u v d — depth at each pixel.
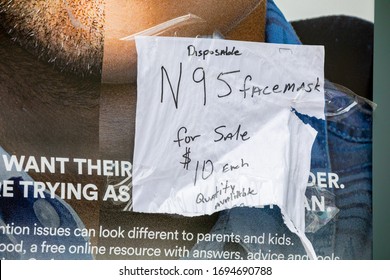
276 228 1.95
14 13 1.90
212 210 1.93
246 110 1.96
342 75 2.00
